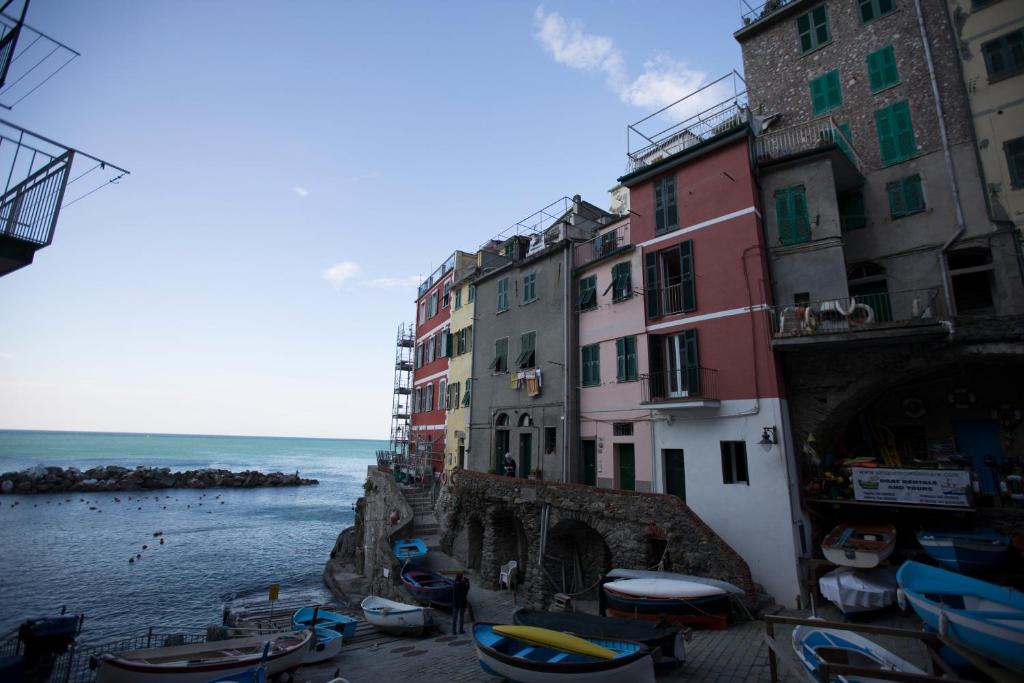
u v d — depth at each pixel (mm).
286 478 101312
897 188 17906
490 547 23797
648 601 13688
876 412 18234
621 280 22781
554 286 26953
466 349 34844
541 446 25766
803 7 21406
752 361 17516
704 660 11391
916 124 17797
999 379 15977
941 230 16750
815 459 16688
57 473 81750
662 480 19734
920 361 15164
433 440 39031
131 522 56281
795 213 17984
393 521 29984
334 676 13555
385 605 19406
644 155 23172
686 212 20469
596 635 11484
